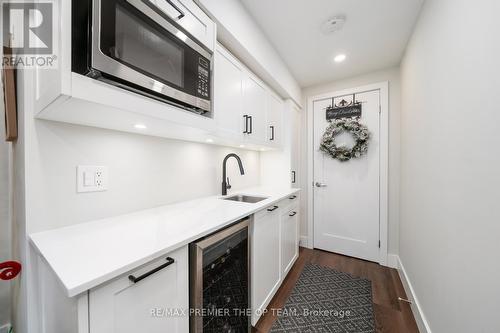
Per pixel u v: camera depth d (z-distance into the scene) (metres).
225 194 1.87
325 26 1.73
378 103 2.51
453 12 1.04
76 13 0.67
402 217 2.18
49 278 0.71
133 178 1.21
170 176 1.44
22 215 0.84
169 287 0.76
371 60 2.28
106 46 0.68
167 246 0.73
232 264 1.15
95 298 0.54
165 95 0.92
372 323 1.50
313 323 1.49
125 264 0.59
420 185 1.56
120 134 1.14
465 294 0.90
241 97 1.67
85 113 0.80
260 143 1.99
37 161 0.84
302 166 3.02
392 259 2.39
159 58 0.89
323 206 2.85
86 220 1.00
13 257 0.98
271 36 1.88
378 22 1.68
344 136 2.70
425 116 1.45
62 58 0.60
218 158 1.92
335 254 2.72
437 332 1.20
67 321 0.57
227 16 1.34
